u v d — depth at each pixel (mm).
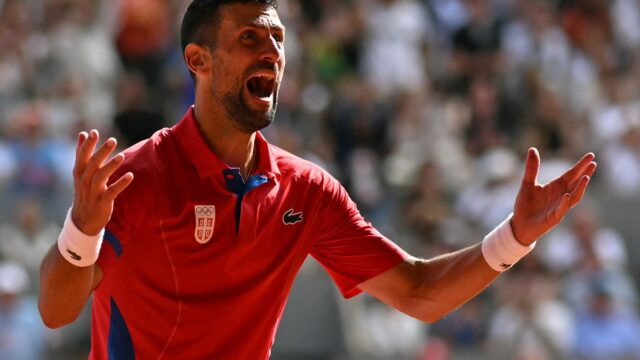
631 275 43344
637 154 46125
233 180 14000
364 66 50625
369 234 15203
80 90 46750
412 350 38594
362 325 39125
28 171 42312
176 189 13766
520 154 46219
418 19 51406
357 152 45844
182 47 14359
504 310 37469
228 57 13852
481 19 50438
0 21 49812
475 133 46938
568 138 47281
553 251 40625
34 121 43062
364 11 51625
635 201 44125
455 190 44469
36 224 39906
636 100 50594
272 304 14438
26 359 36406
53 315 12898
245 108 13945
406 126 47000
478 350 37406
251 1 13898
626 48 54531
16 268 38781
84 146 12297
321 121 46969
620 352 37062
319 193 14750
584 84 50625
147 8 49188
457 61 50031
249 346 14336
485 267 14586
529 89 48688
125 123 43156
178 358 14008
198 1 14094
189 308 13859
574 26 53156
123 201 13336
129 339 13992
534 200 14141
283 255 14422
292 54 49312
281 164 14578
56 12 49125
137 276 13758
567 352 37188
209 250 13805
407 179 44938
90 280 12852
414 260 15250
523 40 50938
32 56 48625
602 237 42188
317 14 52781
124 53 48969
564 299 39000
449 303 15008
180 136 14086
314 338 39125
